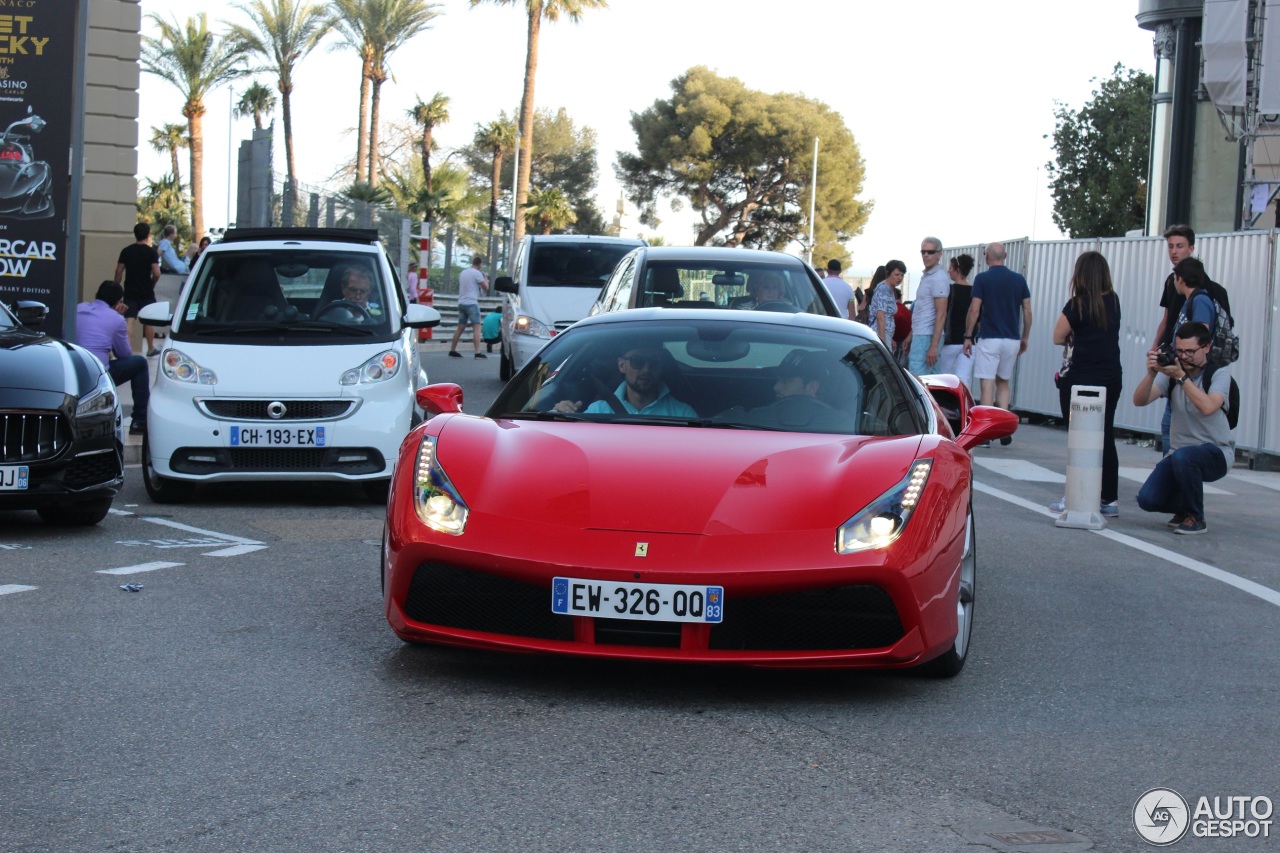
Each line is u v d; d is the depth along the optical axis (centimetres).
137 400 1102
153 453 871
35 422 738
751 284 1020
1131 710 472
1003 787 386
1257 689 507
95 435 759
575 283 1723
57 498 745
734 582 434
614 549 441
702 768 393
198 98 4738
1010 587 693
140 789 365
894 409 548
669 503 454
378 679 477
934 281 1442
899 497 464
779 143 7156
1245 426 1362
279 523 820
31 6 1111
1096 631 599
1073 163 4881
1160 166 2405
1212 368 895
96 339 1078
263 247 977
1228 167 2316
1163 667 537
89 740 405
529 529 450
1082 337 938
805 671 505
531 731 423
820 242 7331
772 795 372
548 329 1664
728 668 504
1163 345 906
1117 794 384
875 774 393
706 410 537
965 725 446
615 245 1780
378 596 614
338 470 874
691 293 1019
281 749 400
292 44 4672
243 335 915
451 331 3494
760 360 567
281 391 866
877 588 444
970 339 1452
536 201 7019
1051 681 508
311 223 2673
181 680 471
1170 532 900
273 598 606
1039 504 1006
